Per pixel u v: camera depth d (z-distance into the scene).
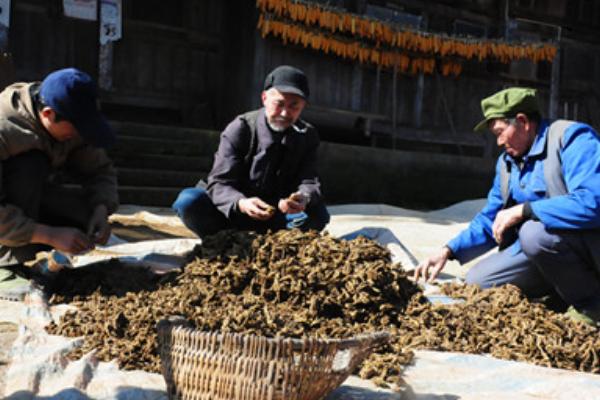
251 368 1.93
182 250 4.70
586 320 3.41
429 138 13.55
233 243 3.34
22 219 3.19
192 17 11.88
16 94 3.28
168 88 11.74
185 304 2.68
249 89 11.33
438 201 12.12
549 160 3.46
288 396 1.94
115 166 9.20
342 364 2.14
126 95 11.36
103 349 2.51
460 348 2.81
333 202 10.85
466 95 14.06
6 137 3.23
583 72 16.36
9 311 3.11
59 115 3.16
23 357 2.50
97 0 10.32
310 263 3.14
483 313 3.15
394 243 4.65
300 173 4.11
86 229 3.70
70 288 3.39
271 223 4.10
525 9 15.23
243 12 11.49
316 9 11.09
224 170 3.92
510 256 3.71
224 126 11.89
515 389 2.39
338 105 12.24
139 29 11.38
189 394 2.01
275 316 2.60
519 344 2.82
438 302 3.27
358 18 11.55
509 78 14.62
